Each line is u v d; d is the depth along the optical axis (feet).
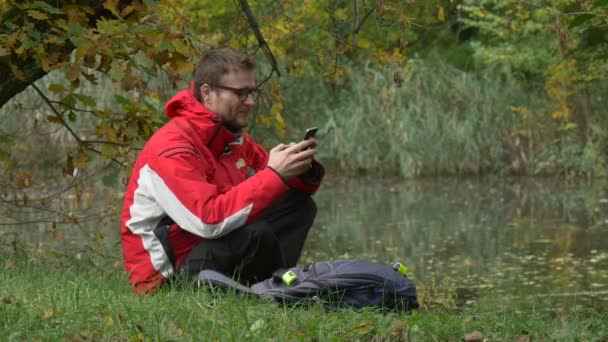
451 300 37.96
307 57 38.50
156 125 31.04
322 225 66.64
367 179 96.58
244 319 18.24
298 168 22.43
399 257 54.19
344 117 97.81
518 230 63.62
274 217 24.16
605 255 53.62
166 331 17.43
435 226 65.67
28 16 28.02
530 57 92.43
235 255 22.45
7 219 58.39
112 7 26.53
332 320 18.90
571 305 38.60
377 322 18.48
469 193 84.48
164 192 22.41
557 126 96.84
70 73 27.14
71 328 17.78
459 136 96.58
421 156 97.09
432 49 105.91
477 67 104.73
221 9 47.26
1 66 29.04
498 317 20.43
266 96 34.65
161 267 22.63
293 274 21.38
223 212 22.09
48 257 32.58
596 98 96.02
